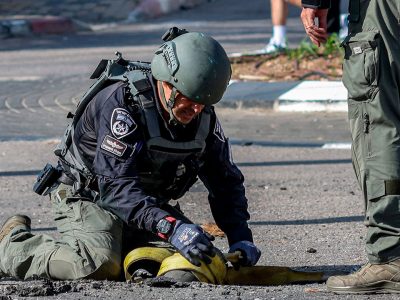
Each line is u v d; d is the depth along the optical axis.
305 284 10.21
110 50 38.75
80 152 10.27
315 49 29.14
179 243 9.22
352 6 9.42
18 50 40.22
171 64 9.30
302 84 26.80
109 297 9.24
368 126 9.24
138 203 9.48
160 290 9.47
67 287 9.62
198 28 46.97
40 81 30.84
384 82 9.18
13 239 10.59
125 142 9.59
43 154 19.98
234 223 10.50
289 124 23.45
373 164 9.22
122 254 10.59
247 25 47.44
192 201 15.47
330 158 19.31
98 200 9.93
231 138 21.70
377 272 9.30
